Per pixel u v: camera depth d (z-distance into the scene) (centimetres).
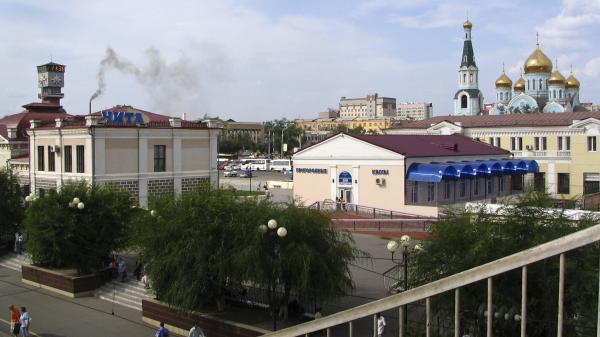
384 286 3441
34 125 5912
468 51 12656
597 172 7462
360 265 3959
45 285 3944
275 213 2734
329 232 2798
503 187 7550
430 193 6312
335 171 6488
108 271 3900
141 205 5438
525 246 1906
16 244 4844
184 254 2755
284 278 2691
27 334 2888
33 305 3538
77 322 3181
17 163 6419
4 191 4900
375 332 1116
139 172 5434
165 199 3086
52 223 3784
